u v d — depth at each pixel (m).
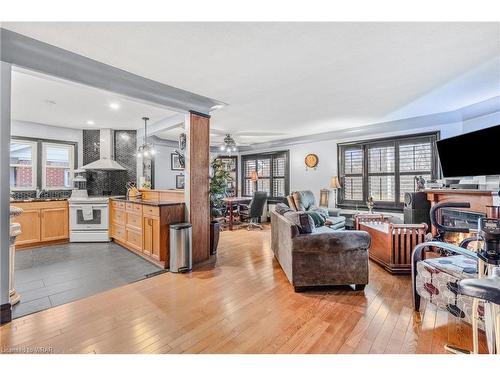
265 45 2.09
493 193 2.87
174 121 4.36
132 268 3.32
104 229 4.75
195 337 1.83
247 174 7.95
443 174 3.59
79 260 3.65
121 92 2.68
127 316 2.12
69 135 5.28
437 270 1.99
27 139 4.80
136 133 5.52
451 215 3.57
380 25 1.82
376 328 1.95
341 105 3.82
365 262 2.65
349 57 2.31
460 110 4.09
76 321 2.04
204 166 3.61
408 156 4.91
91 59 2.33
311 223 2.72
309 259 2.63
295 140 6.57
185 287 2.73
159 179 6.51
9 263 2.12
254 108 3.95
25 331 1.90
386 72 2.64
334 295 2.55
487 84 3.00
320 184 6.30
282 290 2.66
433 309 2.24
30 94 3.30
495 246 1.38
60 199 4.65
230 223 6.09
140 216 3.78
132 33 1.92
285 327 1.97
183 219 3.54
